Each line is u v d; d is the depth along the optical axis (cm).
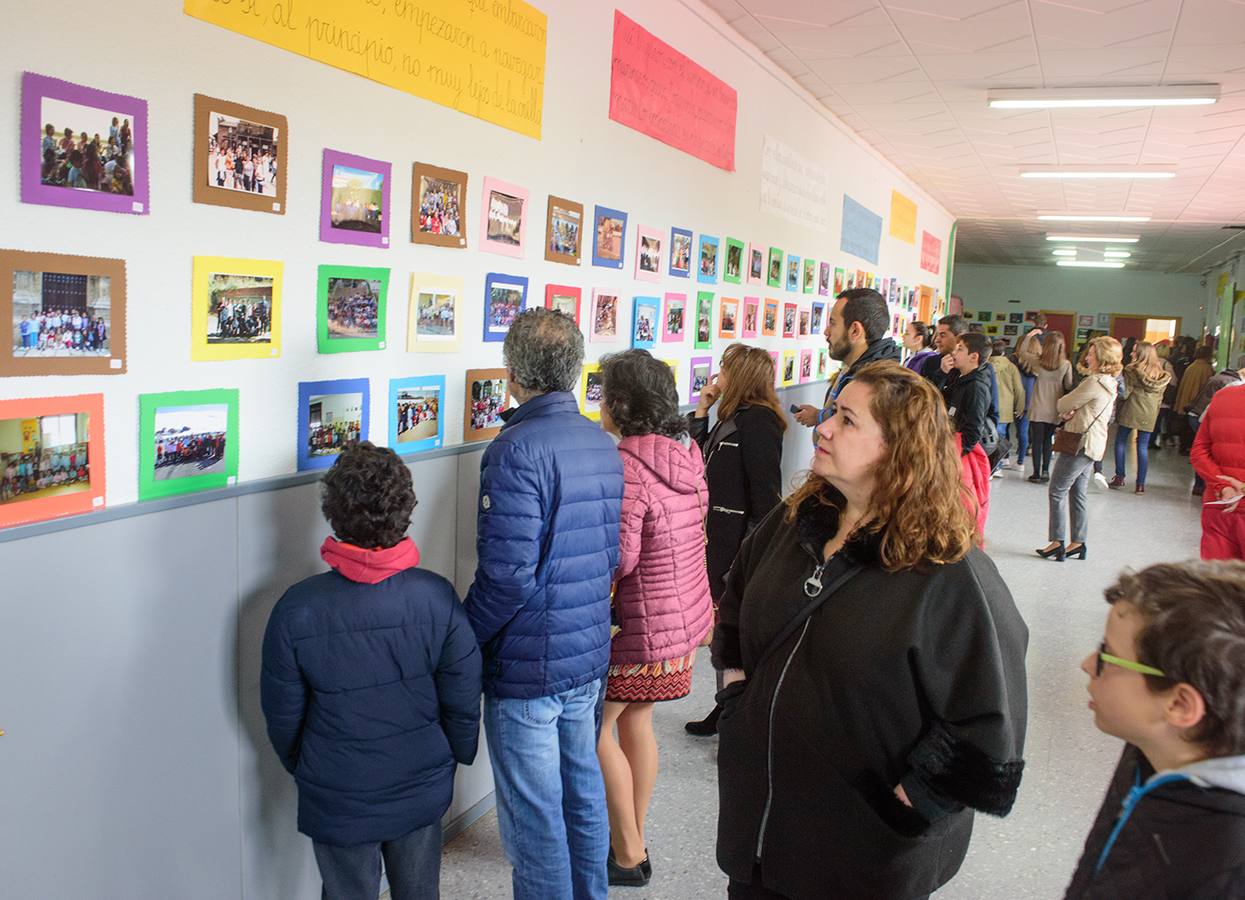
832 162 575
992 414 395
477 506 246
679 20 348
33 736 137
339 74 187
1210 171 706
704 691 355
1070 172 738
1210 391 935
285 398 182
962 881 240
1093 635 439
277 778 185
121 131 143
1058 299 1912
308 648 154
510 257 253
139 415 152
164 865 161
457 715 170
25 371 133
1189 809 84
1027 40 404
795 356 541
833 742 133
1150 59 421
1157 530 683
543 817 187
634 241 328
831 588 137
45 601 137
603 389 224
